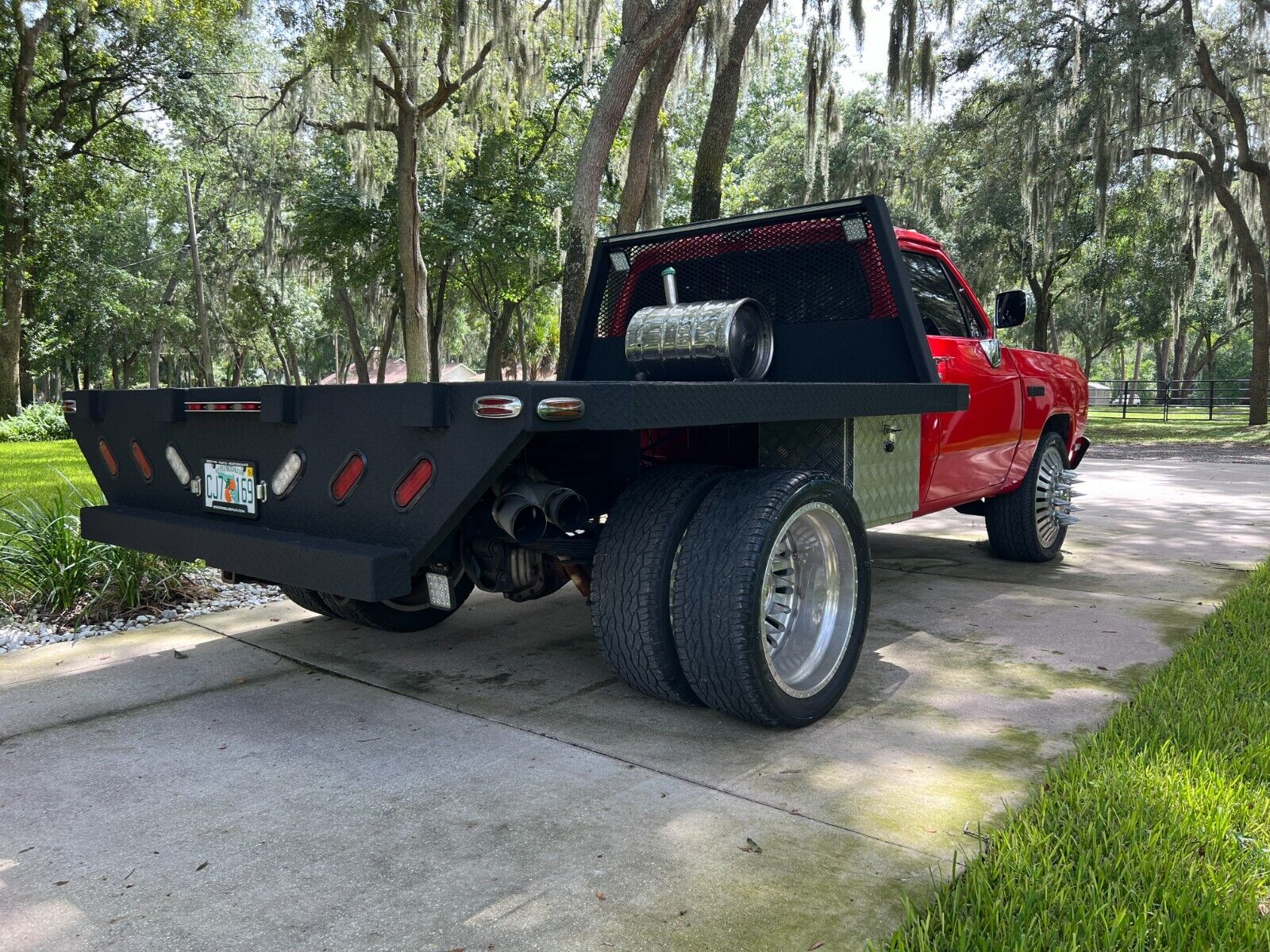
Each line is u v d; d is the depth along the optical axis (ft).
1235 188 86.79
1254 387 76.23
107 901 6.93
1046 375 19.25
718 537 9.61
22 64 77.30
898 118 48.78
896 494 13.46
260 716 11.02
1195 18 75.05
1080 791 7.88
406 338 73.36
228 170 111.34
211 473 11.02
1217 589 16.89
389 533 8.84
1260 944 5.84
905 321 13.65
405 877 7.21
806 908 6.59
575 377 16.84
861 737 10.02
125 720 10.94
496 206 92.17
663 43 38.63
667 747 9.82
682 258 15.96
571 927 6.45
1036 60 73.26
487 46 63.67
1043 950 5.86
